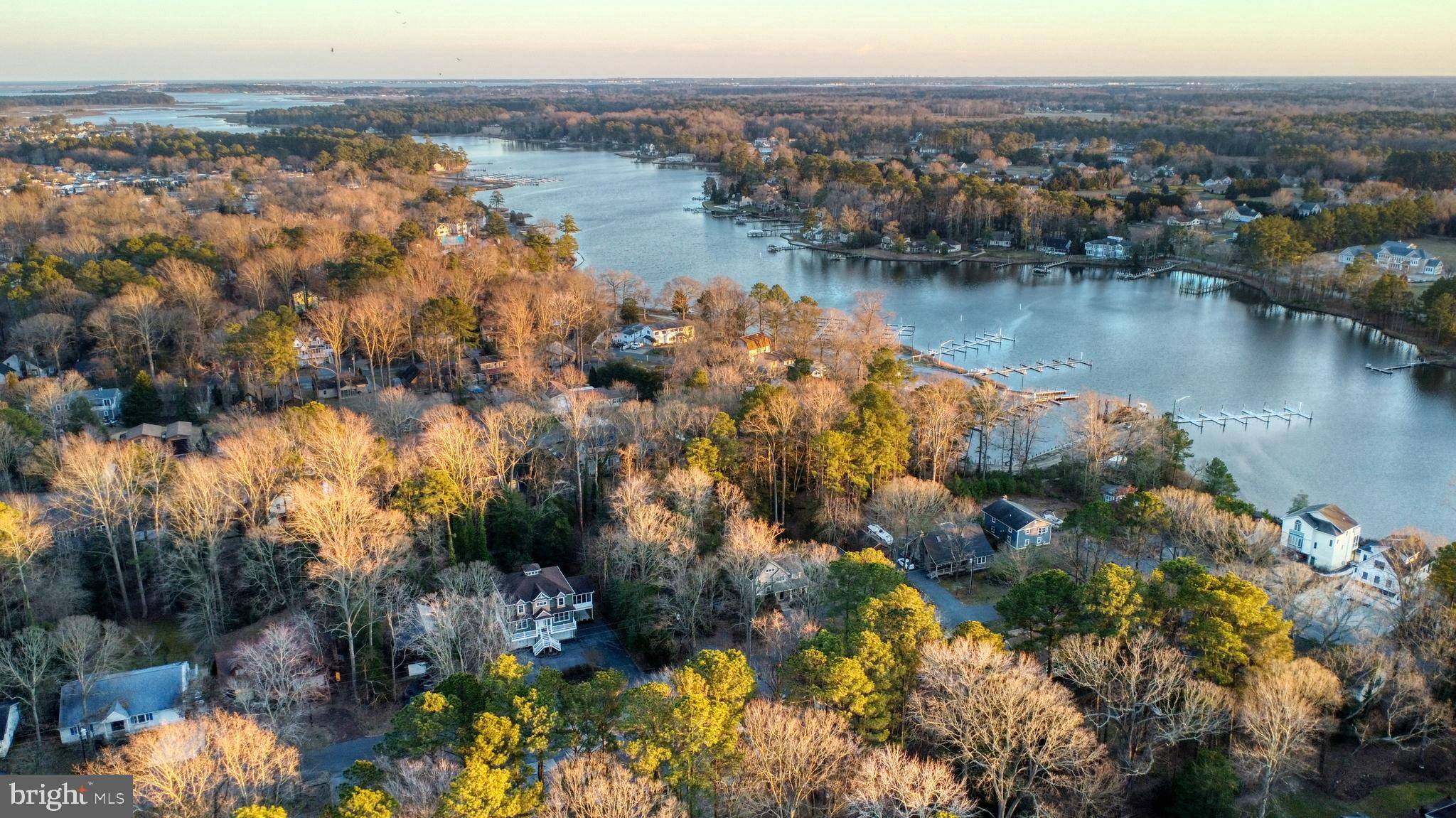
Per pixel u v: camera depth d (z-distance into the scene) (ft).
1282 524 393.09
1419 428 576.20
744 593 315.78
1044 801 217.77
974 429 518.37
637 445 402.93
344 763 261.85
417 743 212.02
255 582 327.26
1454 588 287.89
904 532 372.99
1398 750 263.08
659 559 326.24
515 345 580.30
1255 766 236.43
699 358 549.54
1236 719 247.29
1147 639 250.37
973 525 389.39
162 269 631.56
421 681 299.17
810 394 434.30
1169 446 458.50
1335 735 268.41
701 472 367.04
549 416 421.18
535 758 242.17
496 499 368.27
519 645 322.75
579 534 384.27
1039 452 528.22
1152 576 278.05
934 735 232.53
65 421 445.78
